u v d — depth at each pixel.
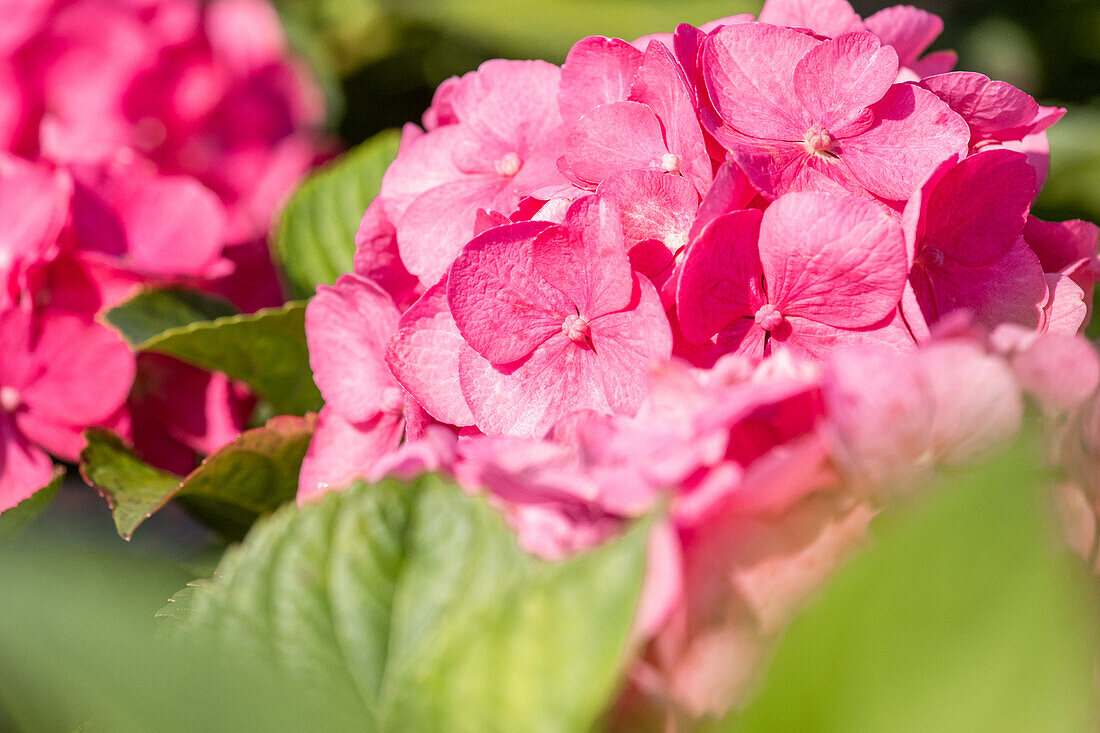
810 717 0.53
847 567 0.53
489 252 0.61
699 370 0.59
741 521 0.55
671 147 0.62
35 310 0.72
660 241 0.61
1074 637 0.53
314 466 0.66
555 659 0.54
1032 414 0.56
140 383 0.73
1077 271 0.63
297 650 0.57
